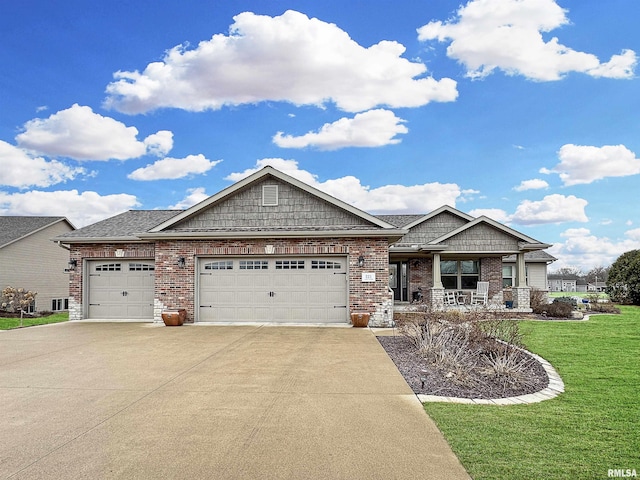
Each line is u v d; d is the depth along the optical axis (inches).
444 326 421.4
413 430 209.0
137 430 209.8
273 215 639.1
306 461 175.5
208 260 618.5
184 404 249.1
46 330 556.1
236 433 205.3
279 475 163.8
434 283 818.8
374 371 327.3
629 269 1102.4
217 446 190.4
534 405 251.4
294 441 195.6
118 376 314.5
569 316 737.6
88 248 671.8
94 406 246.8
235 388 281.9
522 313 773.9
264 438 199.2
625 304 1104.2
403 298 953.5
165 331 534.9
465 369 321.1
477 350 380.8
